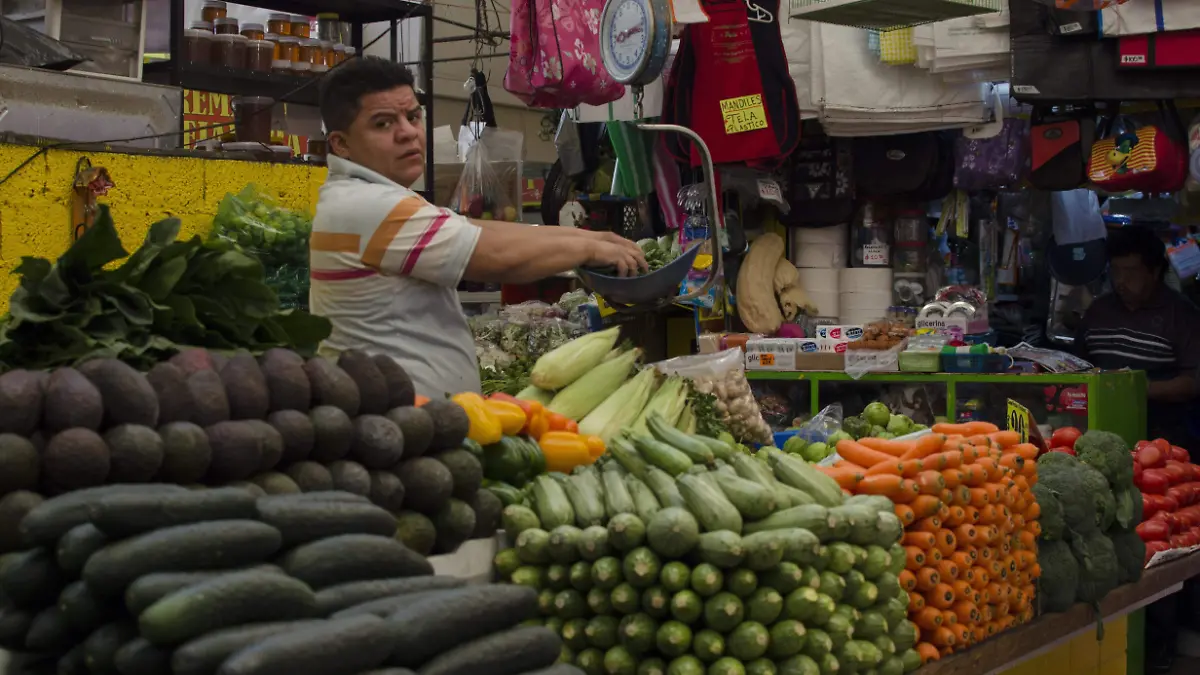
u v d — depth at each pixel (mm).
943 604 2977
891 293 6570
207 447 1891
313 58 5777
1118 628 4289
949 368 5250
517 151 6488
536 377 3443
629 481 2641
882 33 5715
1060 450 4289
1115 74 5324
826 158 6402
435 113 8250
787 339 5629
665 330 6195
